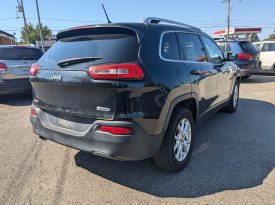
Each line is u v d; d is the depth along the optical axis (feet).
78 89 9.89
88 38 10.87
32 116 12.00
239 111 21.83
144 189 10.64
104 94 9.38
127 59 9.52
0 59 24.44
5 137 16.40
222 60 17.72
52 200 10.04
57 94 10.68
